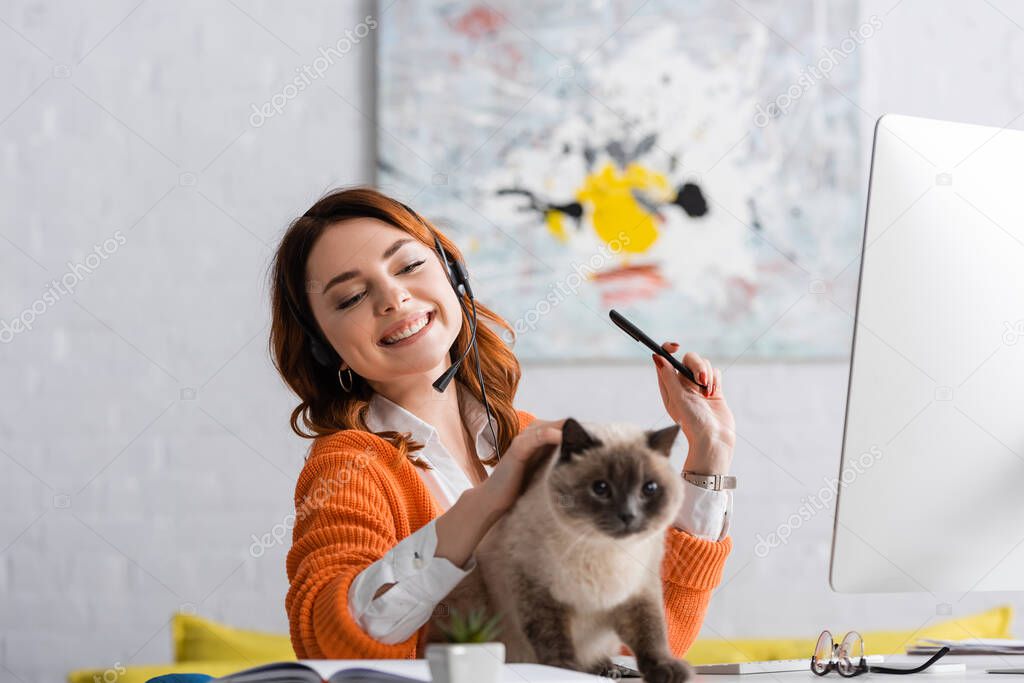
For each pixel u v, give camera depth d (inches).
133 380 99.7
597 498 33.9
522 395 97.2
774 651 82.7
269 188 101.3
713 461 44.3
